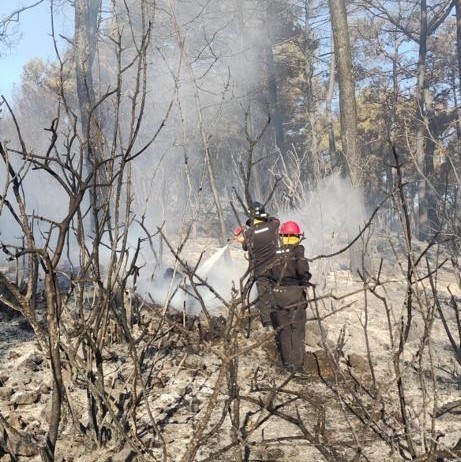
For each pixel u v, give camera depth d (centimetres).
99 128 339
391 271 1043
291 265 529
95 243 326
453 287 959
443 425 421
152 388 450
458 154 1309
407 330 310
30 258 369
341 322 688
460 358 323
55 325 273
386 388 308
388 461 358
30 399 411
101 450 348
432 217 2570
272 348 551
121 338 501
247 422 413
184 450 366
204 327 564
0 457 334
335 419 426
